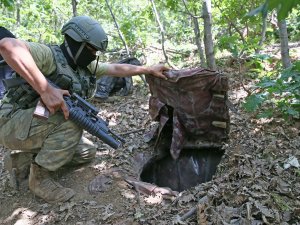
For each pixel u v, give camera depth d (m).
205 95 2.82
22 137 2.56
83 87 2.62
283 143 2.88
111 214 2.45
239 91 3.97
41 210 2.61
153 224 2.31
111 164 3.01
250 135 3.07
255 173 2.50
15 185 2.86
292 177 2.48
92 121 2.55
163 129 3.10
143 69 2.86
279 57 4.78
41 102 2.37
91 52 2.56
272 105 3.43
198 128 2.94
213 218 2.18
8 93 2.62
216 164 3.04
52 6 6.54
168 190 2.60
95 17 6.88
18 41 2.30
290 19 6.29
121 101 4.27
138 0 7.07
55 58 2.48
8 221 2.58
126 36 5.95
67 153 2.61
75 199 2.63
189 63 5.28
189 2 4.53
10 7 3.18
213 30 6.63
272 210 2.15
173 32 7.35
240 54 4.41
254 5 4.43
